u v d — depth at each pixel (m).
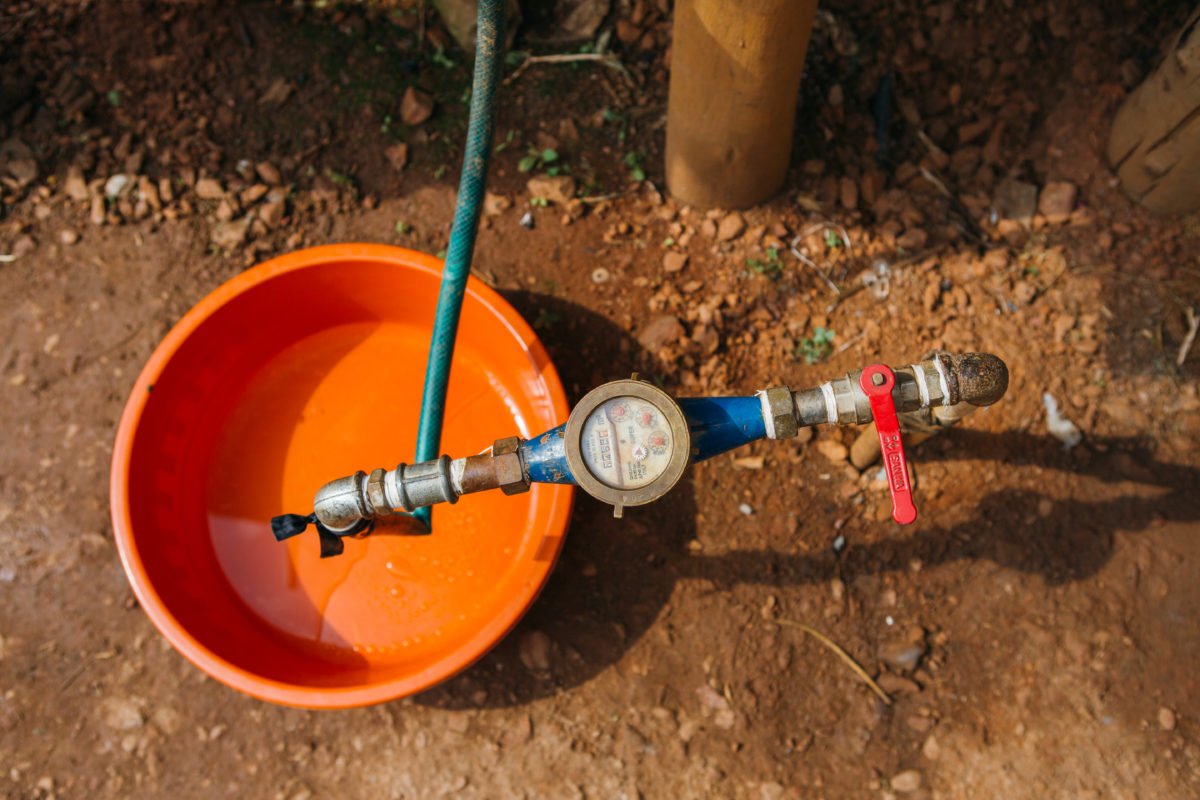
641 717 0.91
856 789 0.89
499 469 0.61
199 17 1.08
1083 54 1.02
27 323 1.03
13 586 0.97
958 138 1.04
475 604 0.90
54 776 0.92
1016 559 0.93
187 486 0.91
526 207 1.03
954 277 0.99
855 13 1.06
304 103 1.07
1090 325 0.97
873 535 0.94
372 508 0.63
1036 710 0.89
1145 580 0.91
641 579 0.94
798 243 1.00
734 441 0.63
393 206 1.04
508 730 0.92
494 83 0.68
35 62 1.07
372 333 0.99
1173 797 0.86
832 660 0.92
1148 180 0.96
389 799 0.91
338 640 0.90
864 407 0.60
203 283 1.03
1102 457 0.94
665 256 1.01
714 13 0.76
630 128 1.05
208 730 0.93
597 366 0.99
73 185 1.04
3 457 0.99
